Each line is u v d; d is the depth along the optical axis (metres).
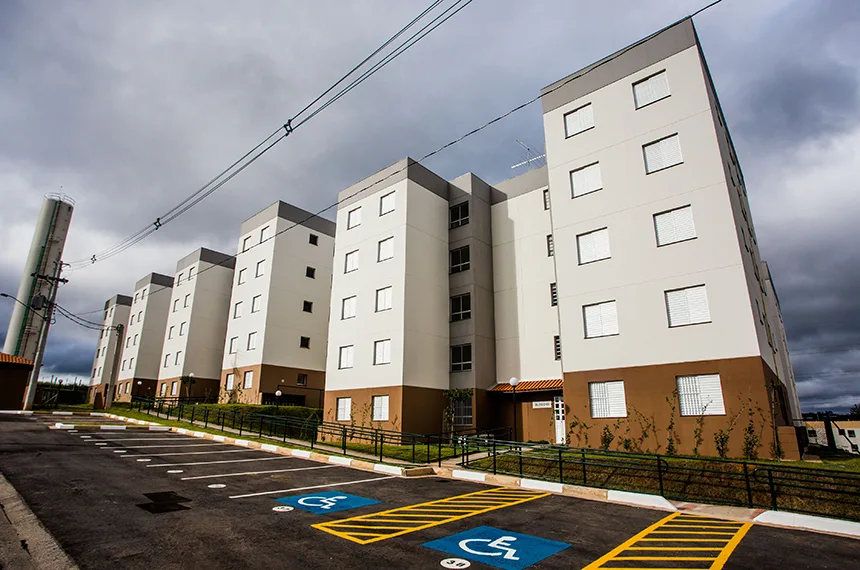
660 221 18.34
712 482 12.01
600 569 6.45
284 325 36.34
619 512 10.26
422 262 27.02
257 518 8.40
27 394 32.00
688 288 17.17
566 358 19.42
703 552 7.29
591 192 20.31
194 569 5.87
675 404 16.47
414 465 16.25
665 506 10.81
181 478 11.73
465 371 25.94
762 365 15.28
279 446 19.59
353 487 12.18
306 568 6.07
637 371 17.56
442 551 7.02
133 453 15.33
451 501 10.95
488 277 28.16
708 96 18.08
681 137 18.38
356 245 29.19
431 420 24.98
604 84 20.94
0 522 7.52
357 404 25.94
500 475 14.32
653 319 17.62
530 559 6.80
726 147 20.28
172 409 33.75
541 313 25.91
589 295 19.39
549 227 26.86
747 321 15.70
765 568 6.63
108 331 60.41
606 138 20.36
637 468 12.88
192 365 42.97
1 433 18.08
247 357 36.09
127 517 7.99
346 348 27.77
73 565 5.84
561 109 22.12
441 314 27.27
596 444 17.80
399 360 24.58
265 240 38.03
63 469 11.83
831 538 8.34
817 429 41.34
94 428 22.30
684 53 18.95
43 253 47.34
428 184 28.78
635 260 18.53
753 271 20.05
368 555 6.68
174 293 48.12
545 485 13.02
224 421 27.41
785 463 13.44
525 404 24.94
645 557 7.00
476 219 28.36
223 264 47.25
